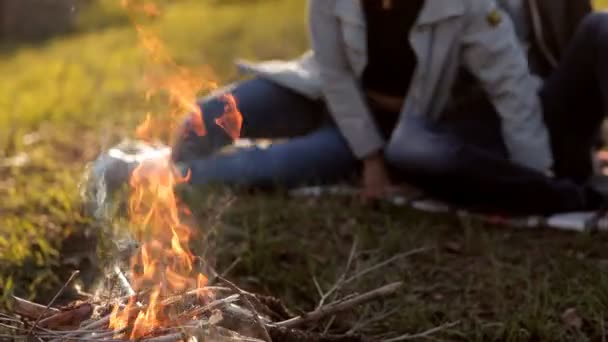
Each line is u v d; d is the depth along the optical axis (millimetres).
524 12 4828
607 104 4449
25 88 8836
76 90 8422
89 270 3928
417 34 4469
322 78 4777
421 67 4496
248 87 5070
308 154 5051
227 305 2801
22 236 4414
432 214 4648
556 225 4488
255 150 5051
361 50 4582
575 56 4621
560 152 4805
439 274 4031
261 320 2832
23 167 5844
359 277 3770
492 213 4645
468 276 4004
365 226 4406
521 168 4480
